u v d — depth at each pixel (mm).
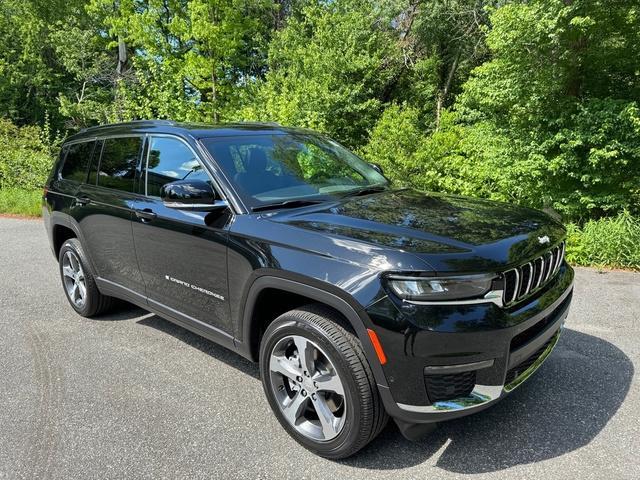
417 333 2186
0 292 5672
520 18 7930
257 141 3588
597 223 6996
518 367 2564
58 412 3100
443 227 2629
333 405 2598
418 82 18719
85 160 4551
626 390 3176
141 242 3654
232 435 2836
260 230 2779
